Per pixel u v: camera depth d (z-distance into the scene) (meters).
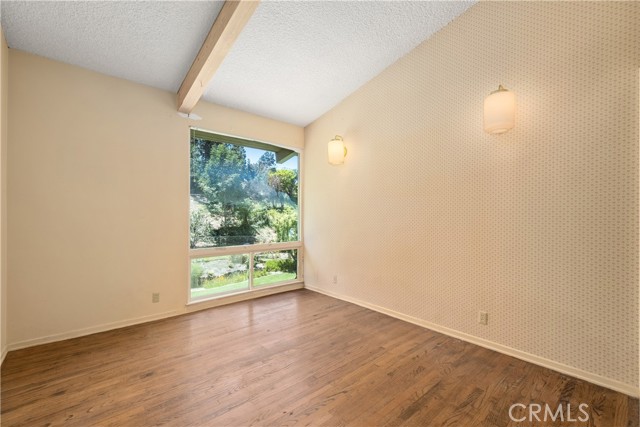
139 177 2.91
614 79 1.84
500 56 2.34
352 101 3.61
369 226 3.42
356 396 1.77
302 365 2.12
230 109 3.62
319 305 3.52
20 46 2.29
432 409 1.66
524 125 2.21
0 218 2.09
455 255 2.63
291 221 4.32
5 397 1.73
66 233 2.53
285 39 2.63
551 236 2.09
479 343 2.46
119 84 2.81
